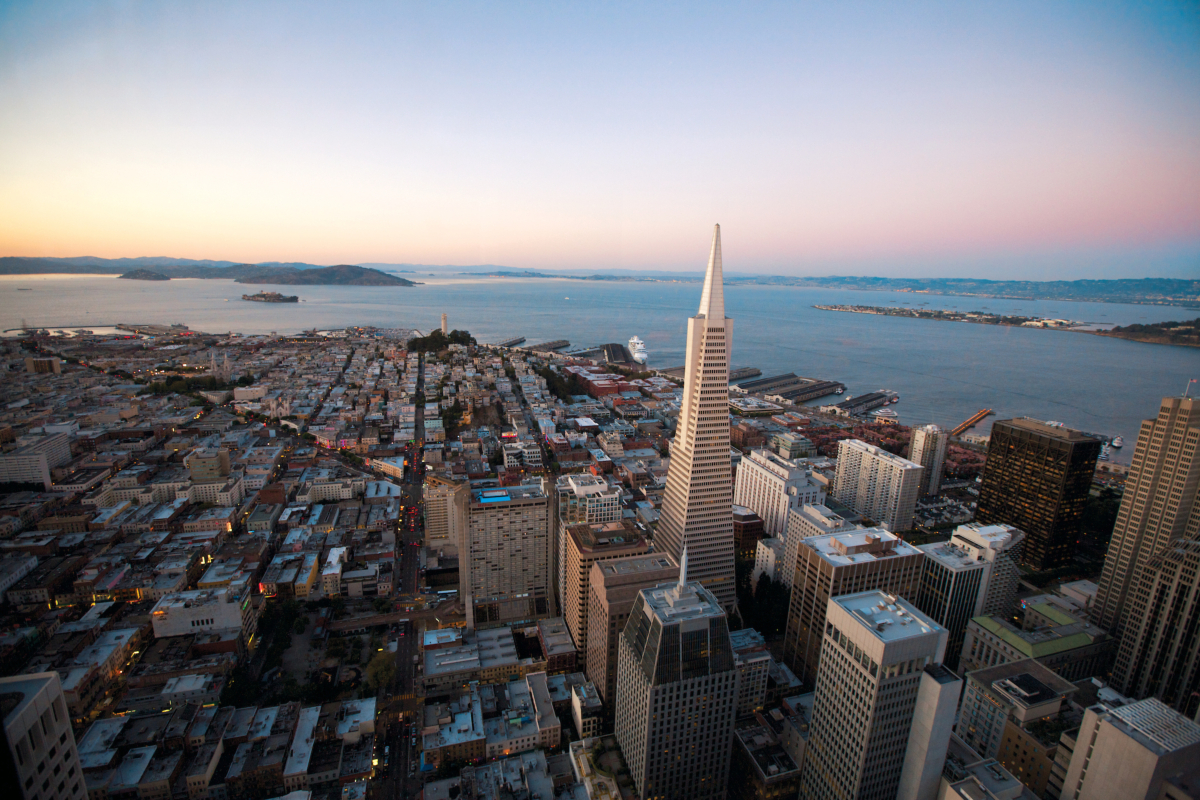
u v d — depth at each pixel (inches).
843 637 6934.1
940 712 6328.7
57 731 3622.0
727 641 7642.7
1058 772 7657.5
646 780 7780.5
